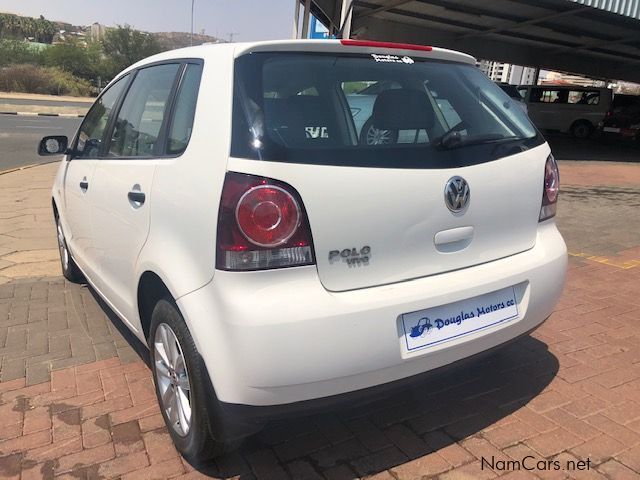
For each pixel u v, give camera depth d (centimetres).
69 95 4288
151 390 306
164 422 276
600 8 1340
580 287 467
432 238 232
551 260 272
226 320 200
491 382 313
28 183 959
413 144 236
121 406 290
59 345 361
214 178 208
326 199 206
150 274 251
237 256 199
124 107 327
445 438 264
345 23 1166
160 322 249
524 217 268
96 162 337
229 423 223
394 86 254
